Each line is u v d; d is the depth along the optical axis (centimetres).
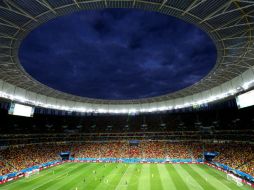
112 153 7119
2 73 4347
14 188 3653
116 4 2244
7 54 3362
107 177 4425
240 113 7775
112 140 8194
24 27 2630
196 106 6962
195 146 6969
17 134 7081
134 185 3762
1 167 4875
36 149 6869
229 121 7638
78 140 8212
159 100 8000
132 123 9188
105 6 2283
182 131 8012
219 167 5356
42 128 8269
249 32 2680
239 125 7150
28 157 6016
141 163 6328
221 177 4306
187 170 5116
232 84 4759
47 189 3578
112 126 9031
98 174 4750
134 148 7412
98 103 8531
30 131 7712
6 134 6750
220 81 5050
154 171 5050
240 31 2656
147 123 9069
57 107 7200
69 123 9169
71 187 3684
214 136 7188
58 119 9275
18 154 6016
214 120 8100
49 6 2206
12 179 4328
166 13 2408
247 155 5162
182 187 3584
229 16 2352
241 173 4356
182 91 6347
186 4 2161
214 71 4234
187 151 6762
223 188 3506
